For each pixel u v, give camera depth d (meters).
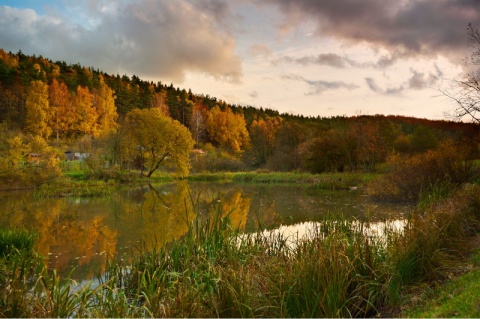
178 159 47.62
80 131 78.88
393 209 19.05
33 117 65.50
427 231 7.65
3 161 32.34
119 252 11.68
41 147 35.16
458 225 9.03
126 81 120.88
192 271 6.98
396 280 6.27
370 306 5.86
